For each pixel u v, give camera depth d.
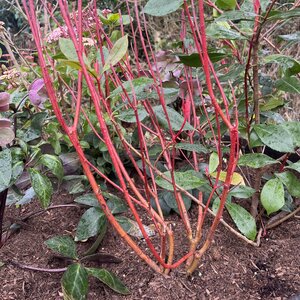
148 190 0.87
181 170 1.25
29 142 1.17
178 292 0.89
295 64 0.92
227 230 1.11
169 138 1.29
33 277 0.98
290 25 2.78
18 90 1.33
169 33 3.47
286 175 0.97
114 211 1.04
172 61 1.30
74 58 0.69
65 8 0.65
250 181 1.24
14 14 3.48
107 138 0.73
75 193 1.28
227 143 1.42
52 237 1.07
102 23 1.26
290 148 0.89
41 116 1.06
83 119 1.29
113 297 0.90
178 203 0.90
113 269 0.99
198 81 1.03
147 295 0.89
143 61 3.22
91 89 0.69
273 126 0.92
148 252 1.03
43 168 1.15
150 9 0.80
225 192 0.79
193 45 1.17
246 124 1.01
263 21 0.80
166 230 0.93
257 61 0.90
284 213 1.15
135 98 0.81
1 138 0.85
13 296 0.93
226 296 0.89
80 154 0.73
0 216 1.03
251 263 0.99
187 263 0.93
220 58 0.91
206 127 1.19
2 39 1.54
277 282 0.93
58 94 1.42
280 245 1.05
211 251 1.02
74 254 0.95
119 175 0.75
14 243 1.11
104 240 1.10
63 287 0.84
